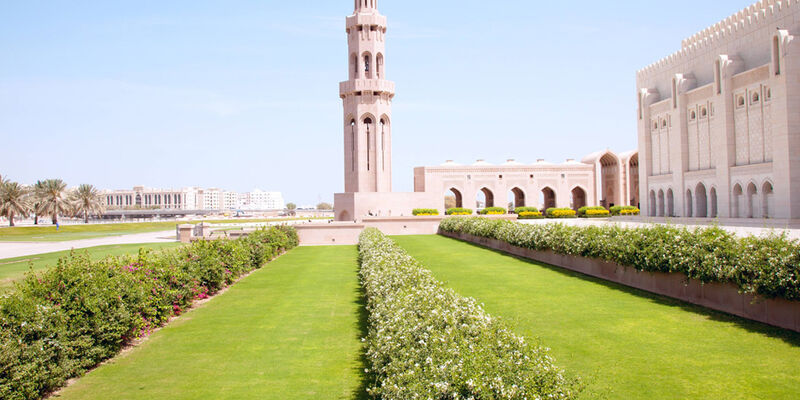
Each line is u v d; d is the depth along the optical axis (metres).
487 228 31.53
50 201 77.88
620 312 13.31
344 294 17.25
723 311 12.95
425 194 59.06
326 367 10.16
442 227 46.12
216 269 17.47
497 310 13.74
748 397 7.93
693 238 14.19
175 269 14.71
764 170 35.66
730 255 12.49
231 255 19.78
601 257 18.09
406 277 11.66
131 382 9.55
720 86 40.47
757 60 37.69
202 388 9.20
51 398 8.85
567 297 15.32
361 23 58.97
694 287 14.00
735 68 39.44
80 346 9.92
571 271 20.53
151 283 13.02
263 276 21.66
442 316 7.86
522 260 24.56
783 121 33.34
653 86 53.62
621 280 17.39
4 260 30.30
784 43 33.25
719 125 40.59
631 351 10.17
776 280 10.99
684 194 46.12
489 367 6.04
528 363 6.32
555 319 12.72
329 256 29.33
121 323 11.35
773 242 11.94
